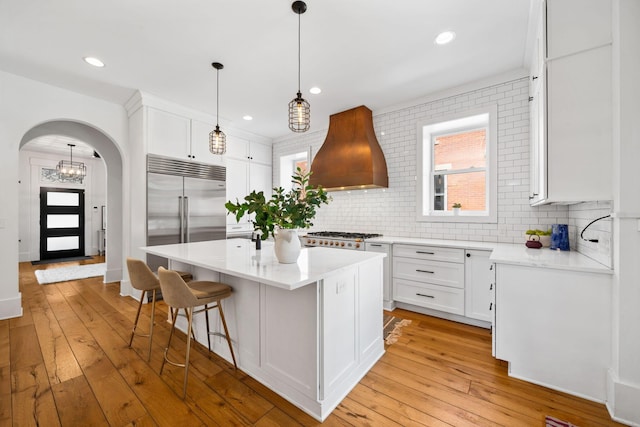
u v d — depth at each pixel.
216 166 4.37
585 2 1.62
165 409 1.64
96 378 1.94
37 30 2.28
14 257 3.05
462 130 3.62
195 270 2.59
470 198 3.56
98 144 4.48
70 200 7.25
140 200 3.61
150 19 2.15
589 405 1.64
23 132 3.05
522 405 1.66
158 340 2.54
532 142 2.57
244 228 4.98
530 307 1.86
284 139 5.46
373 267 2.20
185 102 3.79
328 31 2.30
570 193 1.66
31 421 1.53
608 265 1.67
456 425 1.51
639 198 1.47
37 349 2.34
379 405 1.68
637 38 1.46
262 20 2.16
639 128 1.46
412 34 2.34
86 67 2.86
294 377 1.71
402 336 2.61
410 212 3.77
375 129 4.05
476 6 2.02
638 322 1.50
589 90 1.61
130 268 2.33
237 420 1.56
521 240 2.98
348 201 4.42
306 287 1.64
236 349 2.12
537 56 2.15
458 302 2.88
